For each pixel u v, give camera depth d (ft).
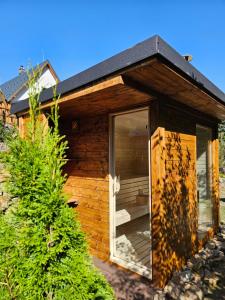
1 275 5.14
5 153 5.77
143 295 8.85
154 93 8.71
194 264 11.25
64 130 14.87
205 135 16.08
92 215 12.77
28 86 6.56
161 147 9.38
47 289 5.08
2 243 5.33
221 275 10.93
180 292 8.96
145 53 5.67
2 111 27.25
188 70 7.07
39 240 5.26
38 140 6.02
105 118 12.09
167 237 9.66
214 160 16.67
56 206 5.61
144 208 18.45
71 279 5.20
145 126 20.57
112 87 7.25
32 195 5.54
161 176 9.34
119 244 13.89
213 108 12.08
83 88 7.97
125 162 20.83
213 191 16.42
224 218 20.99
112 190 11.97
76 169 13.99
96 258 12.25
